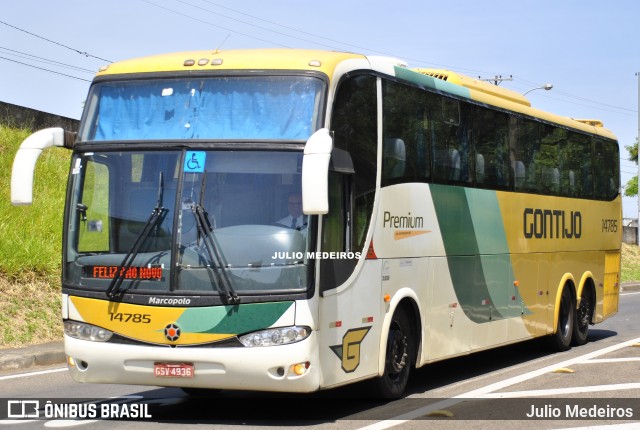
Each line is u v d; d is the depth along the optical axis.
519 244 14.16
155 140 8.98
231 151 8.77
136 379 8.72
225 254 8.54
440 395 10.98
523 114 14.49
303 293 8.47
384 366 10.08
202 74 9.16
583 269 17.08
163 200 8.78
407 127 10.83
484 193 12.95
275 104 8.94
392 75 10.53
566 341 16.31
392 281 10.29
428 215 11.27
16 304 16.09
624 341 18.00
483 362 14.70
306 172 8.06
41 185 21.20
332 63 9.23
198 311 8.48
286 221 8.59
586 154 17.48
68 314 9.00
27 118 24.19
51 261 17.72
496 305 13.31
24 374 12.97
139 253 8.75
